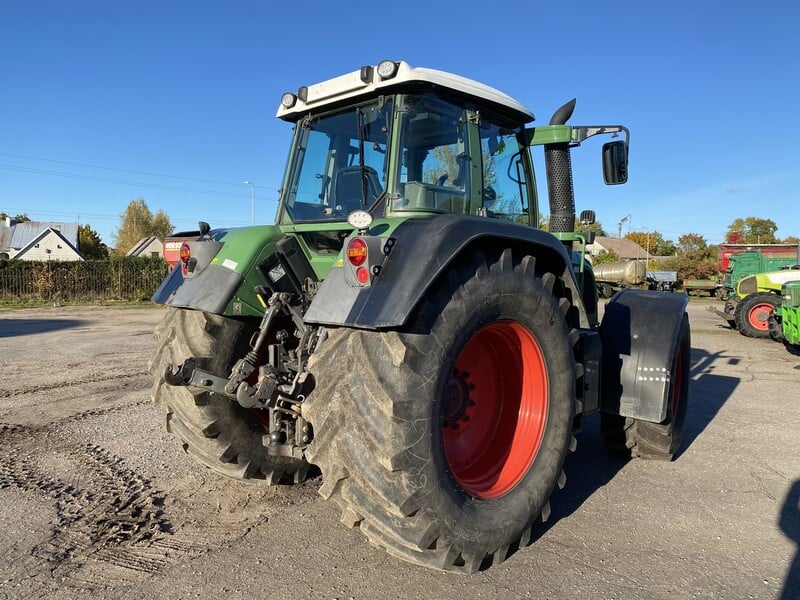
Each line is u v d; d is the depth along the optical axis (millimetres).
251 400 2824
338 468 2484
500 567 2963
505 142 4102
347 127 3650
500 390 3389
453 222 2691
